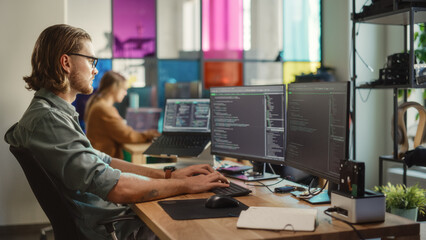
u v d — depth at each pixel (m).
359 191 1.46
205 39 5.54
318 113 1.75
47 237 3.88
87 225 1.88
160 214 1.63
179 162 2.86
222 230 1.42
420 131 3.28
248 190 1.93
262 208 1.55
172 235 1.37
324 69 5.44
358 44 5.18
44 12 4.07
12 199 4.06
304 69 5.77
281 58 5.71
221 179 2.08
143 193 1.80
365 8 3.49
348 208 1.47
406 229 1.44
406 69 3.29
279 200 1.83
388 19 3.46
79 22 5.19
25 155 1.59
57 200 1.62
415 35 4.19
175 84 5.36
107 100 4.50
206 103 2.97
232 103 2.39
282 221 1.43
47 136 1.73
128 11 5.31
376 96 5.18
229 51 5.61
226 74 5.61
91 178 1.72
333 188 1.77
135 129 4.89
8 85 4.03
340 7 5.38
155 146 2.98
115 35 5.29
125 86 4.56
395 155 3.38
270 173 2.49
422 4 3.08
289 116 2.01
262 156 2.22
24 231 4.08
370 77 5.23
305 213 1.46
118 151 4.51
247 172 2.50
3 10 4.00
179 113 3.04
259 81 5.70
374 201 1.46
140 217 1.71
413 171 4.50
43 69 1.85
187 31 5.49
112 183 1.76
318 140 1.75
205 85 5.56
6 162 4.04
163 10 5.41
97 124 4.40
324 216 1.56
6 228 4.05
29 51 4.05
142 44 5.37
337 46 5.45
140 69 5.38
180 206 1.73
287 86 2.03
